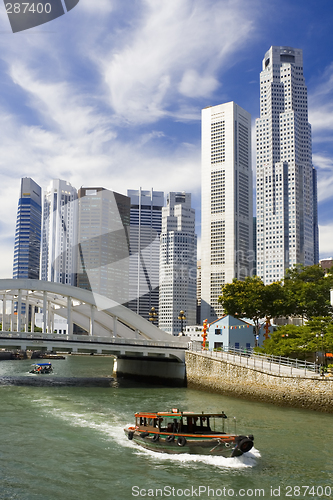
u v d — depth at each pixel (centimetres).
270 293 8425
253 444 3447
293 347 6366
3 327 9188
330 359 6619
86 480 2848
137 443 3619
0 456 3241
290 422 4422
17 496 2581
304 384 5241
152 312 8488
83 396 6012
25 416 4534
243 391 6016
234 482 2873
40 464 3100
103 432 3953
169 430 3575
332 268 8919
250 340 8669
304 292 8206
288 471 3056
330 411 4941
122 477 2914
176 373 7681
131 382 8219
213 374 6744
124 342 7706
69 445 3550
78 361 14200
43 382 7631
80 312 9375
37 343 7231
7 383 7319
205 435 3356
